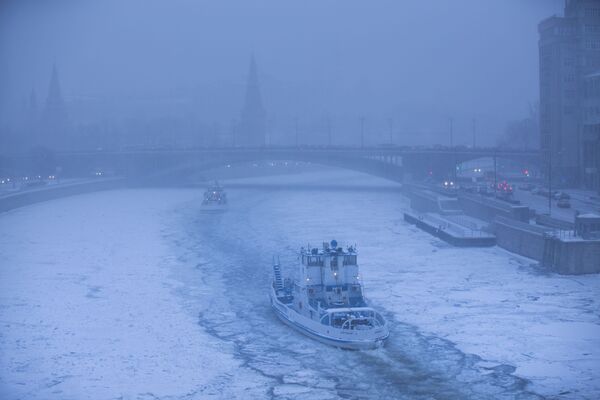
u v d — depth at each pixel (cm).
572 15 18100
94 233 13625
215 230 13925
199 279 9331
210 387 5506
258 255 11069
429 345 6469
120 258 10875
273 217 16038
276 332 6950
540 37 18812
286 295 7788
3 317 7425
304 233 13375
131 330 6988
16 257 11000
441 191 16750
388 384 5572
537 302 7888
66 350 6350
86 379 5647
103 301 8131
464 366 5934
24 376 5700
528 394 5341
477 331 6844
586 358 6041
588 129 17050
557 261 9450
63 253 11369
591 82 16775
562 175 17862
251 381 5634
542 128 18700
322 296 6988
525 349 6303
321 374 5794
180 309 7800
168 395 5334
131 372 5809
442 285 8781
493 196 15338
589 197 15075
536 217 12175
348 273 7025
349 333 6344
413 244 11938
